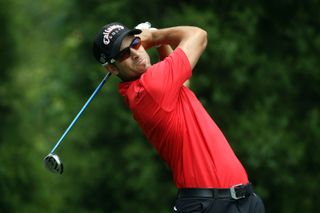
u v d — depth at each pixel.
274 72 33.19
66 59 39.78
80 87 37.50
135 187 34.97
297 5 33.75
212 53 31.91
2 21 38.34
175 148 13.60
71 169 37.97
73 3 37.06
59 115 39.75
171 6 34.59
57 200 38.31
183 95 13.83
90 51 36.91
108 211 38.09
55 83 38.66
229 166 13.43
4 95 37.94
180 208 13.57
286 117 32.25
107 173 37.06
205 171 13.34
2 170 35.62
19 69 39.38
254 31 32.56
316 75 33.38
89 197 38.19
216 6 33.56
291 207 32.78
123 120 35.62
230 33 32.22
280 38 34.06
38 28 47.78
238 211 13.36
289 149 31.44
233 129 32.31
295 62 33.69
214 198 13.27
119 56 13.88
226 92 32.56
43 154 39.16
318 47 33.44
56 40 42.53
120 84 14.27
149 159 34.41
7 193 35.94
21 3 39.94
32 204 37.31
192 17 32.19
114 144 37.19
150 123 13.66
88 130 36.97
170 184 34.34
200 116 13.66
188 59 13.81
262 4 33.47
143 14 34.75
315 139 33.06
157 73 13.54
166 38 14.64
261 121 31.69
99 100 35.59
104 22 35.34
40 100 41.12
